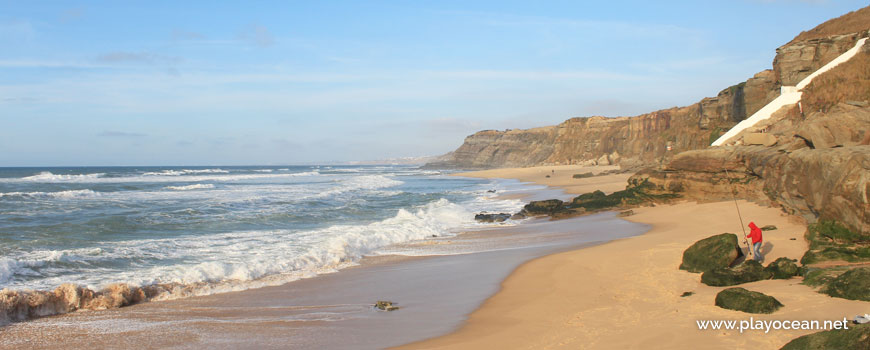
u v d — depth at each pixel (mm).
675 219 21375
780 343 6996
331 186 55312
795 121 30453
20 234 19312
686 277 11391
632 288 10844
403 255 17016
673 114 84188
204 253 16406
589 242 17859
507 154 171375
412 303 10945
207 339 8695
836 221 11961
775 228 15664
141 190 46562
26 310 10047
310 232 20906
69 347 8383
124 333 9062
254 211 28594
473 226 24703
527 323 8953
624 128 103375
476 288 11977
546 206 29250
